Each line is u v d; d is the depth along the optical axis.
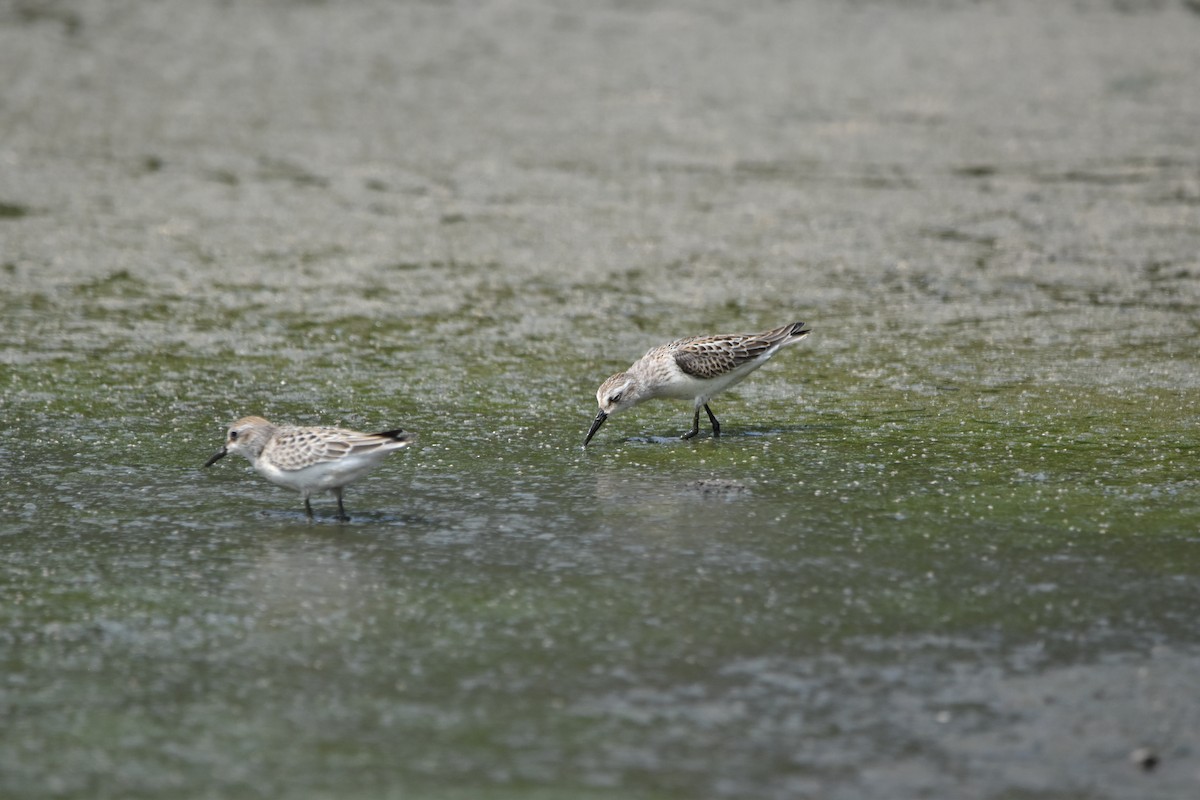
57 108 30.92
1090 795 8.03
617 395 14.60
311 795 8.02
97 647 9.86
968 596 10.64
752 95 32.56
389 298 20.20
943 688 9.22
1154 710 8.92
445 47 36.62
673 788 8.09
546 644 9.90
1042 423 15.05
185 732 8.70
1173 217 23.98
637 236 23.25
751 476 13.53
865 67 35.00
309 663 9.62
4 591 10.82
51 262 21.70
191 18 38.72
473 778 8.20
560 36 37.75
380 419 15.39
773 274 21.41
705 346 14.74
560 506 12.72
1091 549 11.53
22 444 14.42
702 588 10.85
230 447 12.38
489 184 26.22
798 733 8.68
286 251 22.45
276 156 27.98
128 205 24.81
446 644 9.91
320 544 11.79
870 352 17.98
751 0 41.94
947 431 14.86
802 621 10.23
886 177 26.66
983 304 19.98
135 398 16.03
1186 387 16.33
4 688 9.25
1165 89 33.00
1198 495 12.76
